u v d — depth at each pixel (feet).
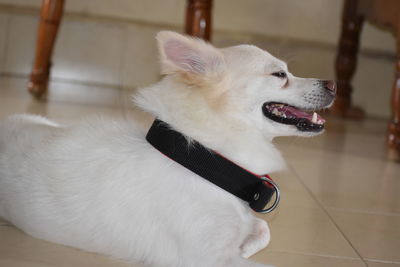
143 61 22.57
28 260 6.51
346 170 12.91
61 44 22.08
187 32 17.19
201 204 6.56
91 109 16.49
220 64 7.27
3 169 7.41
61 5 16.62
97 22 22.08
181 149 6.72
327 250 7.74
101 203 6.66
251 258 7.24
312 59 23.31
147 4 22.97
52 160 7.16
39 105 16.17
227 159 6.83
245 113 7.34
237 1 23.27
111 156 6.87
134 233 6.61
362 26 21.42
